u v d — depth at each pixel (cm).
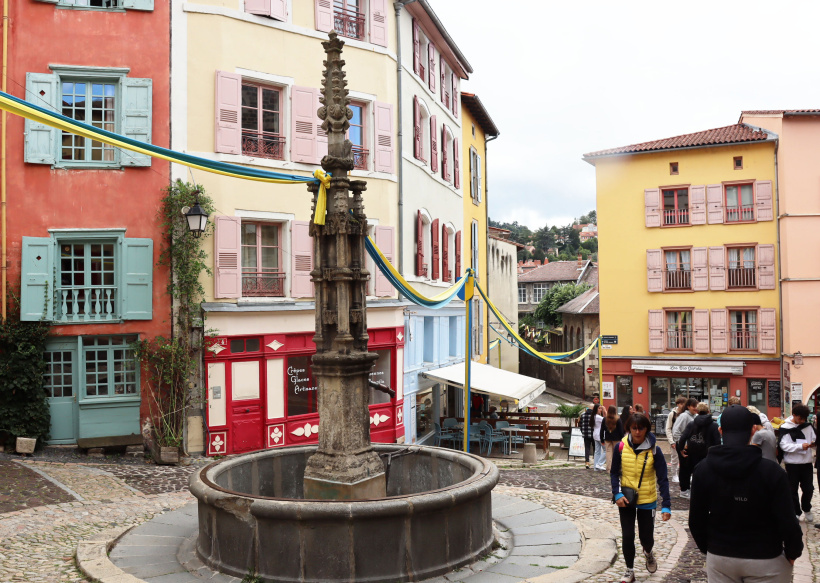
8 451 1502
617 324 3412
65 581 679
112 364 1608
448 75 2753
